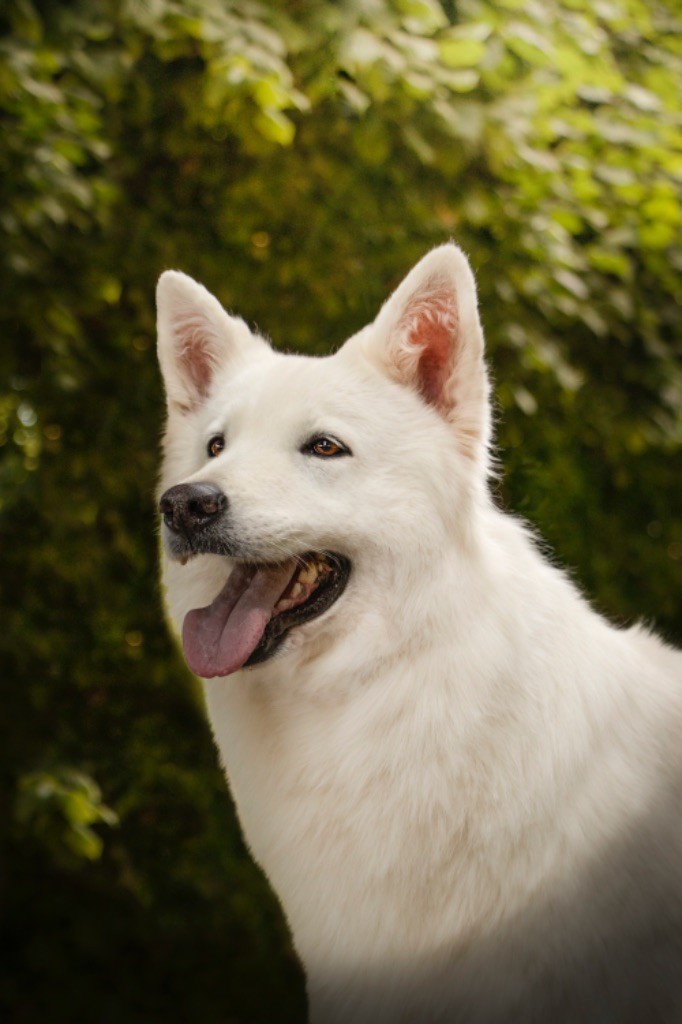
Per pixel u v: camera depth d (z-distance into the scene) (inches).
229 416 129.8
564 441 264.2
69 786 220.8
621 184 245.1
